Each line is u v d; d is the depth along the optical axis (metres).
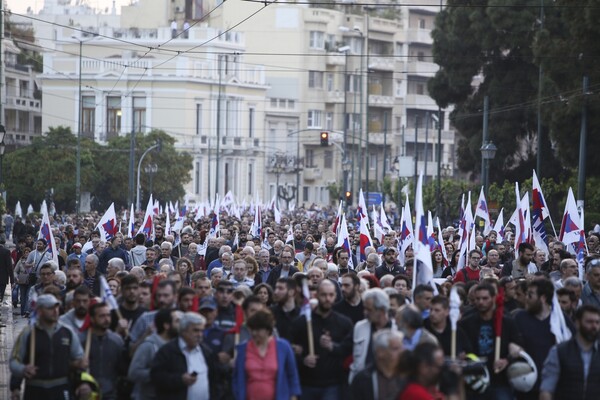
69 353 30.25
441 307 30.06
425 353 22.27
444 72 143.75
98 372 30.78
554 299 31.27
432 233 54.62
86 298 32.28
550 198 121.81
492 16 135.50
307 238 74.88
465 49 141.75
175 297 32.03
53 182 191.25
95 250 64.56
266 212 147.12
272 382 28.22
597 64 99.19
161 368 28.39
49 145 193.75
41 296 30.09
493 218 110.50
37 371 29.94
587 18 95.62
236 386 28.42
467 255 53.53
